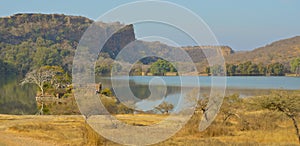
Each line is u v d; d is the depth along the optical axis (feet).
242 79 252.62
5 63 353.92
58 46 369.91
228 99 92.22
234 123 88.12
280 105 72.02
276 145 61.57
